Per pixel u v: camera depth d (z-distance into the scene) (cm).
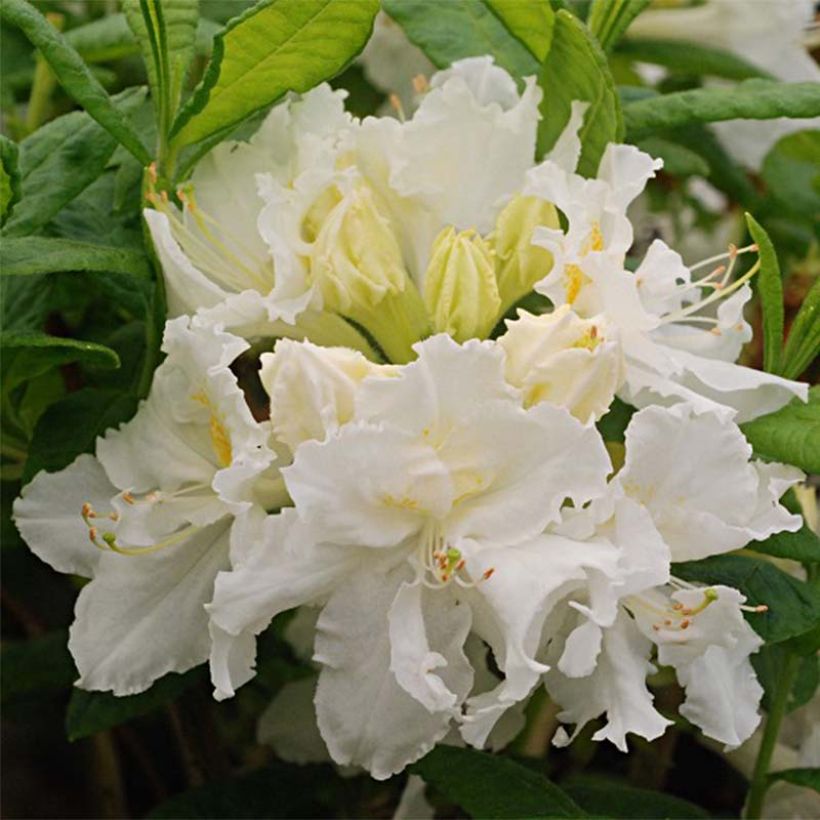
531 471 44
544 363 44
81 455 48
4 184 46
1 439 53
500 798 48
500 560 43
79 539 47
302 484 43
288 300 46
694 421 44
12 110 61
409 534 44
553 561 43
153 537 46
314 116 49
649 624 45
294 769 57
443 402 43
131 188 51
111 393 50
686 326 50
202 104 47
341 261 46
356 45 47
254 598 44
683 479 44
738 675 46
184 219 48
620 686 44
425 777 49
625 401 47
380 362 48
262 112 51
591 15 53
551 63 49
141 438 47
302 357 43
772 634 48
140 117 52
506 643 43
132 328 54
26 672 58
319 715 45
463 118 48
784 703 52
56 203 49
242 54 46
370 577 45
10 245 46
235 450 44
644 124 51
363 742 45
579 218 46
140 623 46
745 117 51
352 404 44
